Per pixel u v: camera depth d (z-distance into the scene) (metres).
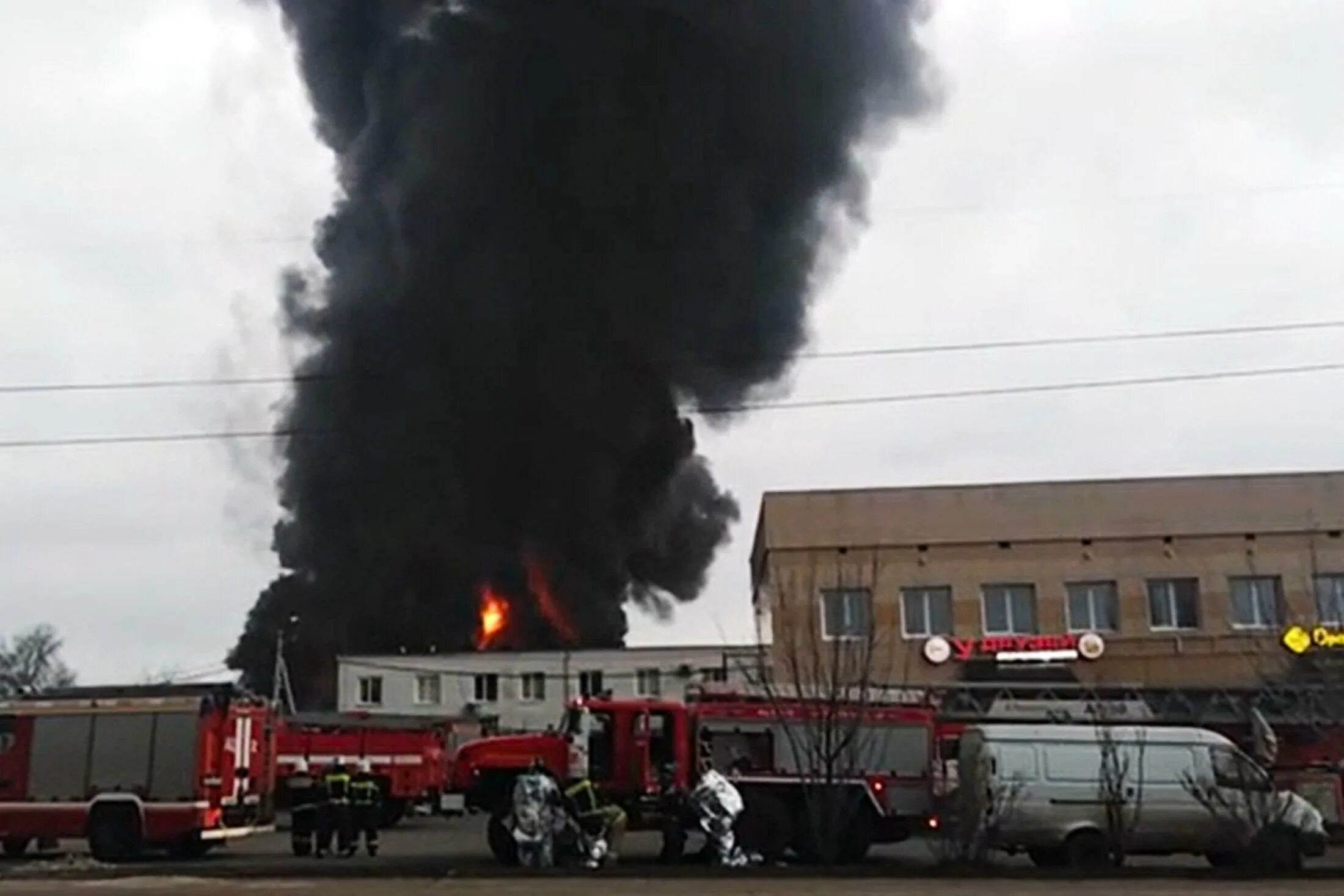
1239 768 19.83
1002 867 19.11
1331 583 38.59
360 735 34.75
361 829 23.17
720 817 20.14
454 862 20.72
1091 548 39.62
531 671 55.59
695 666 55.22
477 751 23.05
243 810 24.14
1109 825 19.53
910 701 22.25
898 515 40.22
